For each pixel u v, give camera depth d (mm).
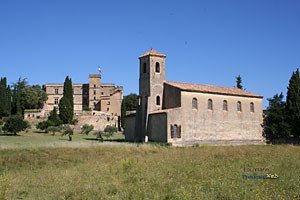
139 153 34219
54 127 71625
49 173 22891
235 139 53156
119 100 112625
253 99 57562
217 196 15055
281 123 57281
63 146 35156
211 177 19750
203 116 49250
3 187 17641
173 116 45719
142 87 52938
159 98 51938
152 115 48938
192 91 48656
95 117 90250
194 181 18828
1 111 95750
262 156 30438
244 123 55125
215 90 53125
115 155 32250
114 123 92500
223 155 31172
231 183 17719
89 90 122000
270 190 15930
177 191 15984
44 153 31797
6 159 28547
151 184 18047
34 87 113375
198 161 26719
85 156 31625
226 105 53125
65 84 97812
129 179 19781
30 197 16094
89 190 16938
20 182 19562
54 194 16531
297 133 58125
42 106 116000
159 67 53156
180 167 23578
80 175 21719
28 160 28828
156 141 47188
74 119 88938
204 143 48344
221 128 51344
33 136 64625
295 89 59031
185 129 46750
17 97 101750
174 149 38156
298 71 60594
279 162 26312
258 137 57000
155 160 27797
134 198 15328
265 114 59969
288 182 17922
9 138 55875
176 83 52625
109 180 19750
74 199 15617
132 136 54406
